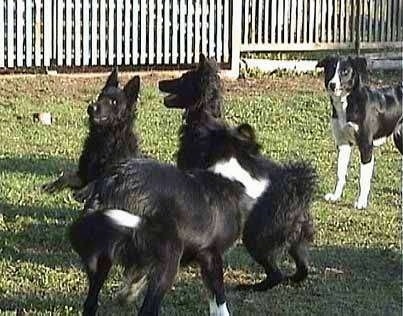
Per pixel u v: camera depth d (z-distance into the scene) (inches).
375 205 201.3
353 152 233.3
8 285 148.0
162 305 142.9
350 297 150.9
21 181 199.3
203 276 132.3
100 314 138.1
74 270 155.3
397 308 147.6
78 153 224.8
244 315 142.1
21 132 239.5
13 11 279.1
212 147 139.1
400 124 212.5
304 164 149.2
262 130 249.8
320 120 261.7
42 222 176.2
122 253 124.6
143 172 125.2
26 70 284.7
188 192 127.4
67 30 284.2
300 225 148.7
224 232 131.6
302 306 146.4
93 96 268.8
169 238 124.9
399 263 165.6
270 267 149.3
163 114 255.6
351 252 169.9
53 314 137.8
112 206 124.1
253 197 140.1
